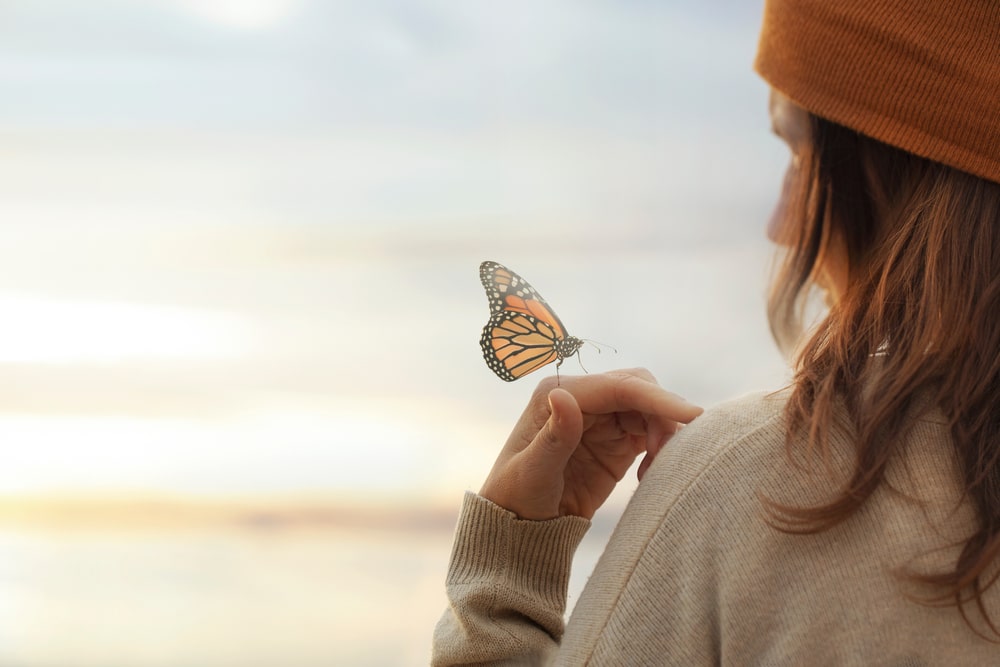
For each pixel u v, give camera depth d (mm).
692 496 726
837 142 773
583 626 737
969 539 691
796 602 704
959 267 721
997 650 691
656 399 807
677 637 720
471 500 818
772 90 826
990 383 707
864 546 702
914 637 693
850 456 711
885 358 726
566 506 840
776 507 709
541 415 824
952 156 727
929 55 730
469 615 800
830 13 754
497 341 833
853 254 780
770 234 834
